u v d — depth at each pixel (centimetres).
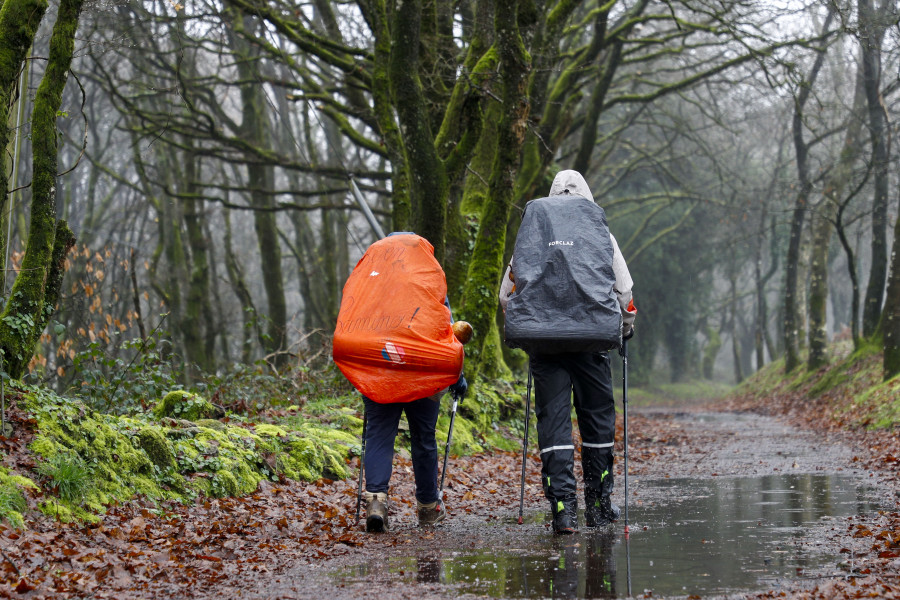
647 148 3562
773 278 6356
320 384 1238
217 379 1064
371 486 542
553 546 474
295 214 3056
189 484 612
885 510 577
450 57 1515
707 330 6375
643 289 5372
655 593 352
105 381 853
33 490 490
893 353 1798
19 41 618
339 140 2766
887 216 2486
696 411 3331
